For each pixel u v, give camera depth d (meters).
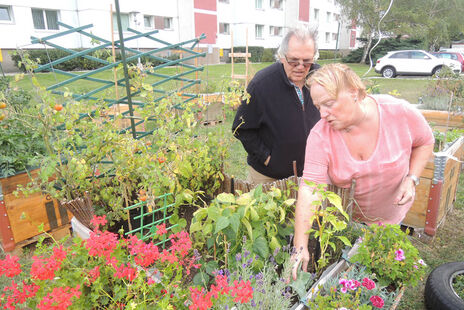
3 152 2.89
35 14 16.94
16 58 13.80
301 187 1.69
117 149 2.03
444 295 2.27
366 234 1.70
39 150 3.05
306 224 1.60
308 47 2.15
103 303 1.35
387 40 26.30
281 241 1.74
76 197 1.97
